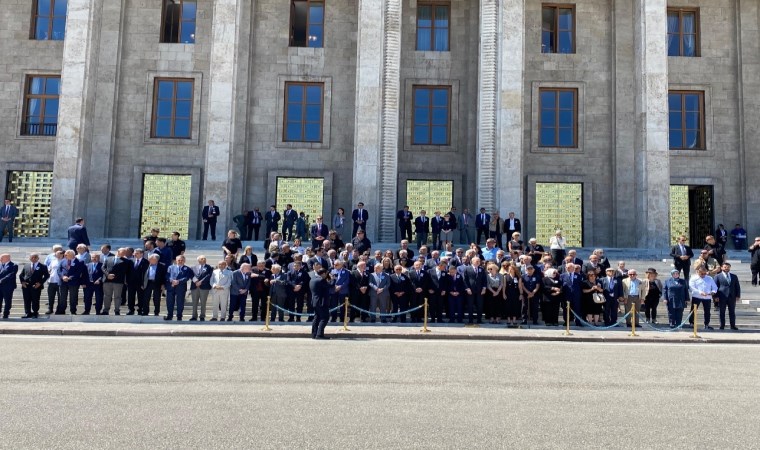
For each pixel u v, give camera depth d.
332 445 6.04
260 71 31.47
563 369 10.88
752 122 31.25
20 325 15.73
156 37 31.42
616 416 7.42
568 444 6.21
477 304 18.14
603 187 31.23
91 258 18.22
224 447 5.93
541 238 31.16
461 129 31.27
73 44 28.84
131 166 30.91
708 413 7.63
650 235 27.88
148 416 7.03
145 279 18.00
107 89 30.77
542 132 31.72
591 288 18.14
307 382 9.19
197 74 31.28
